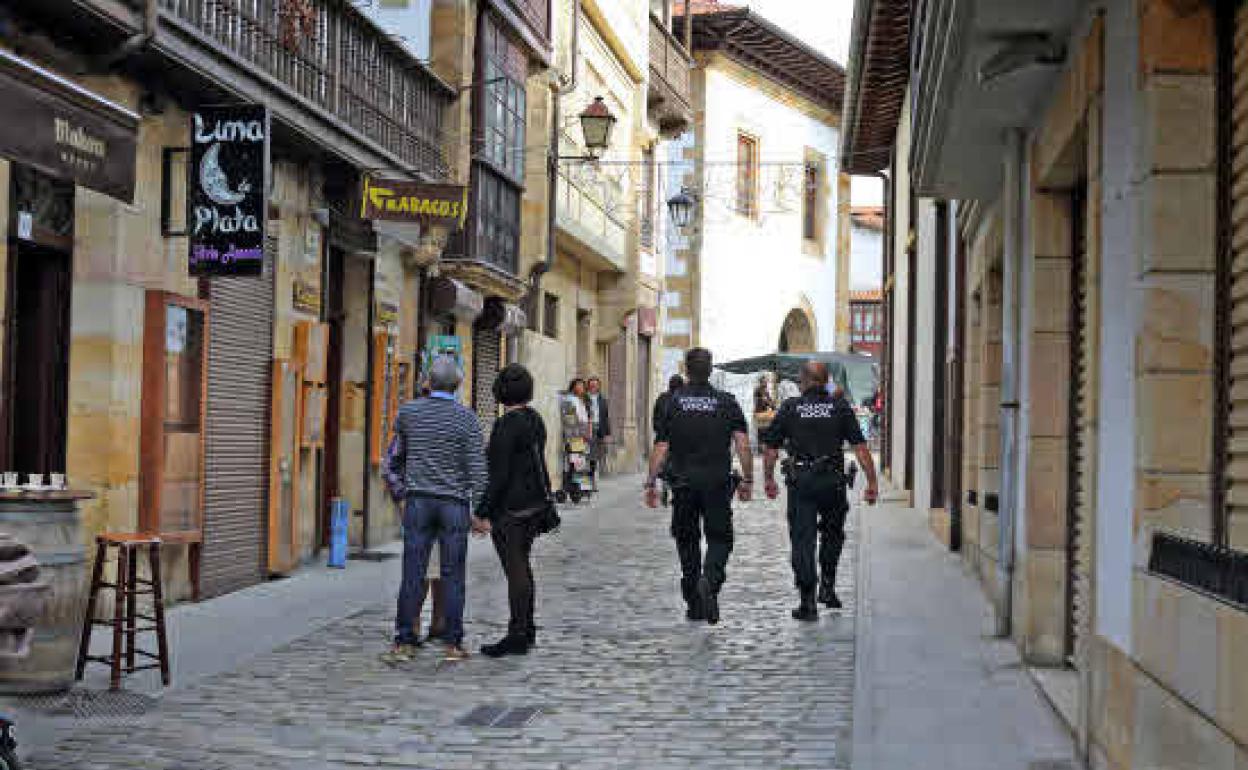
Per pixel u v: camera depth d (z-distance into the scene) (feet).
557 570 48.96
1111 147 20.31
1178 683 15.88
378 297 56.54
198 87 38.91
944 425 61.11
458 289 63.67
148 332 37.19
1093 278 21.47
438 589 34.17
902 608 38.70
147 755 22.72
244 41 41.50
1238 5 16.67
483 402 76.07
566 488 80.59
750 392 138.51
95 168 30.27
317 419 49.32
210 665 30.32
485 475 31.99
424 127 60.49
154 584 27.96
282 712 26.08
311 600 40.75
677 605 40.45
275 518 45.24
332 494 55.52
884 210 109.29
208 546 40.96
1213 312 17.33
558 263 94.48
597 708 26.66
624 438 115.03
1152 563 17.28
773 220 144.15
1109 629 20.02
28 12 32.04
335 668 30.48
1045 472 30.12
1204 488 17.39
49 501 26.27
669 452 36.94
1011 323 32.81
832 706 26.78
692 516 37.27
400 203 51.01
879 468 117.08
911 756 22.44
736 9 128.16
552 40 80.48
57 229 34.55
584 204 92.63
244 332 43.68
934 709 25.89
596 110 74.08
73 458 35.12
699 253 131.13
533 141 77.77
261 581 44.93
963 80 28.48
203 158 38.09
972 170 37.37
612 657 32.01
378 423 56.13
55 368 34.73
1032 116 30.78
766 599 41.83
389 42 54.60
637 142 108.47
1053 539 30.01
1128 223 18.99
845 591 43.52
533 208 77.46
